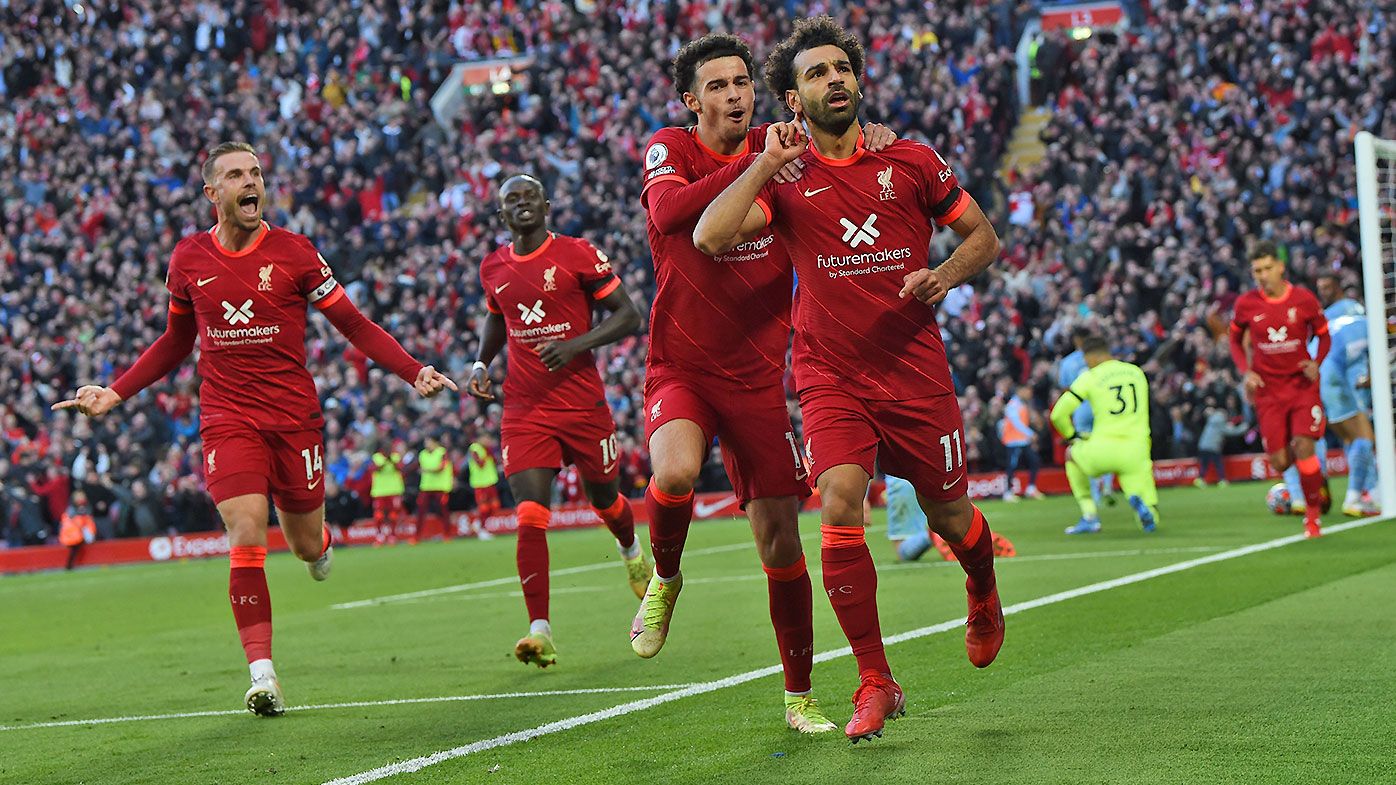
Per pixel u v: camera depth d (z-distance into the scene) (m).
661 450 5.16
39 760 5.40
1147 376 20.66
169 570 18.50
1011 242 23.30
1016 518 15.86
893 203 4.82
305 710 6.26
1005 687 5.59
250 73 31.38
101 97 30.61
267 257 6.53
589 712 5.69
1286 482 13.87
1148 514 12.95
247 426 6.55
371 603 11.62
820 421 4.83
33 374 25.11
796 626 5.04
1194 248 21.75
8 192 29.23
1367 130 23.38
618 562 14.16
